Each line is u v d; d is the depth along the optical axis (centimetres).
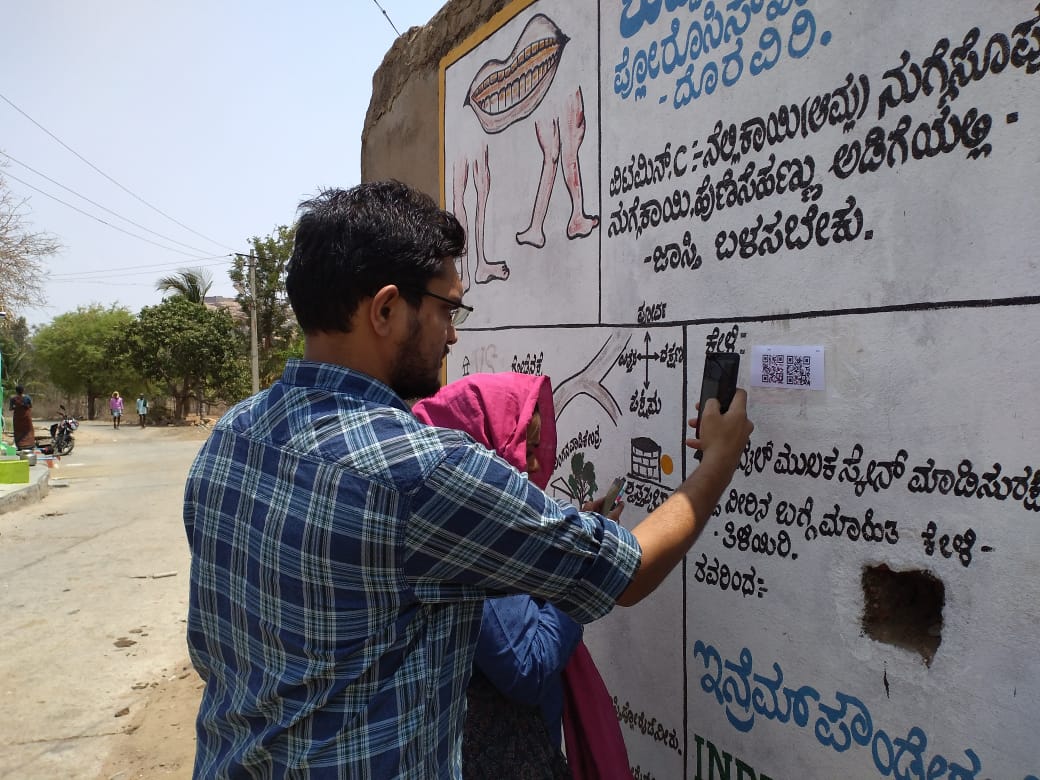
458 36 320
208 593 111
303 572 99
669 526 123
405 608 102
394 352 112
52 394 4656
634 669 212
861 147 145
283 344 3353
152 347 3150
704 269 185
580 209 235
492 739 140
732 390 151
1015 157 120
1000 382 123
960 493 130
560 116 244
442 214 116
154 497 1090
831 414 152
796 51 158
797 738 162
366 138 436
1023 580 121
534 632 141
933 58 132
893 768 142
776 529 166
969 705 129
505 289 282
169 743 344
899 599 148
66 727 365
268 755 102
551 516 103
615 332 219
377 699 99
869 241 144
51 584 618
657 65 199
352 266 106
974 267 127
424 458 99
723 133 178
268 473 104
